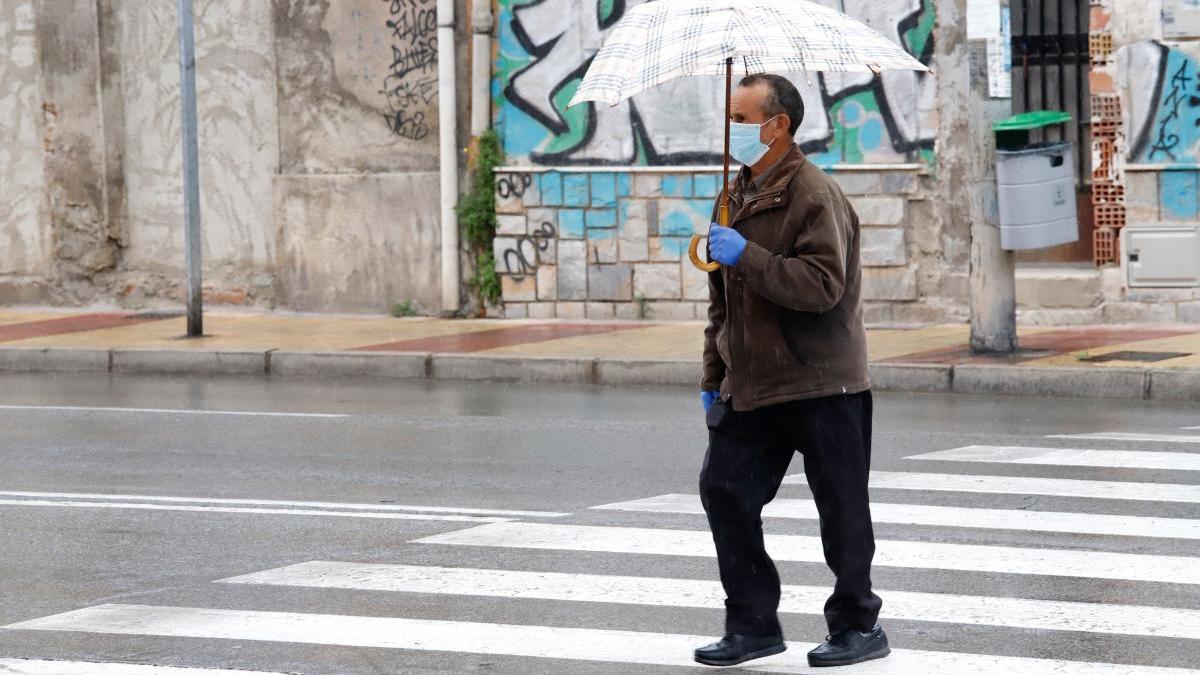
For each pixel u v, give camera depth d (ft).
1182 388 54.19
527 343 67.87
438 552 33.76
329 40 80.07
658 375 61.31
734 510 24.67
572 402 56.59
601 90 23.70
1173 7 66.44
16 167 85.15
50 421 53.62
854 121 71.20
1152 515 35.88
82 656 26.50
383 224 79.41
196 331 72.95
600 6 74.64
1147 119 67.15
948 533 34.53
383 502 39.14
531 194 76.13
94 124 84.28
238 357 67.56
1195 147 66.74
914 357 59.88
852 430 24.23
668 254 74.38
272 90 81.51
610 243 75.20
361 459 45.27
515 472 42.83
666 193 74.13
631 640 27.14
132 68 84.23
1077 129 69.00
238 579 31.73
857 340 24.21
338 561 33.12
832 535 24.67
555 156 75.77
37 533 36.24
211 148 82.94
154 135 84.23
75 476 43.29
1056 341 63.21
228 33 82.12
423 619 28.58
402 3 78.48
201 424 52.44
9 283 85.56
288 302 81.71
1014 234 57.88
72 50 83.92
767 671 25.04
